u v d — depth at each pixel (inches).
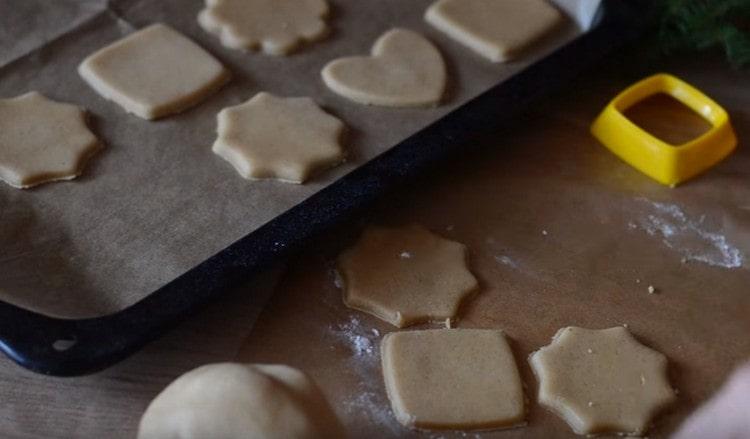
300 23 31.0
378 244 27.7
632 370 26.0
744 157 29.7
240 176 28.2
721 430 24.7
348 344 26.4
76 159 28.2
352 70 30.2
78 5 31.2
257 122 29.0
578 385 25.8
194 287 25.8
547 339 26.6
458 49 31.0
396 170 27.7
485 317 26.9
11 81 29.9
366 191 27.3
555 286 27.4
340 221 27.0
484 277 27.5
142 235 27.3
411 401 25.4
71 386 25.8
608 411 25.5
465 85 30.3
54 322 25.2
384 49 30.7
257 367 24.3
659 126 30.2
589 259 27.8
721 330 26.9
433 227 28.2
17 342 24.9
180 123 29.2
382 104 29.7
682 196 29.0
